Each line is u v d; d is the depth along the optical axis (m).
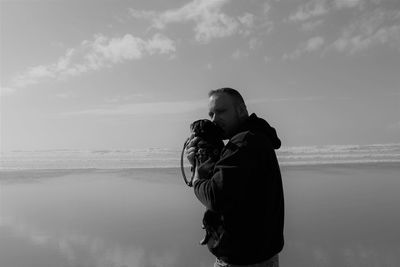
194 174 2.38
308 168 15.45
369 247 6.15
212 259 5.75
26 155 20.59
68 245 6.30
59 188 11.20
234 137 2.27
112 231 7.02
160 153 21.14
